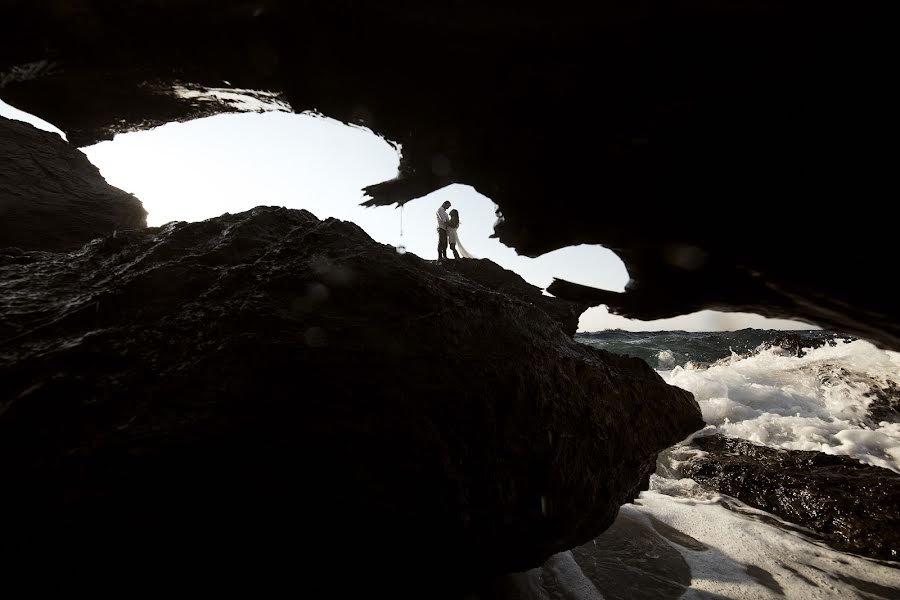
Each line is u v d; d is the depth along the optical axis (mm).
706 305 2801
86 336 2158
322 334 2494
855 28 1303
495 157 1997
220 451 1970
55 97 2375
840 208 1751
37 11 1768
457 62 1656
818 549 5035
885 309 2246
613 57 1538
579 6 1444
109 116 2592
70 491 1717
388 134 2090
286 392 2221
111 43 1907
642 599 4129
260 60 1866
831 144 1590
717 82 1529
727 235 2082
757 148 1683
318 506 2109
